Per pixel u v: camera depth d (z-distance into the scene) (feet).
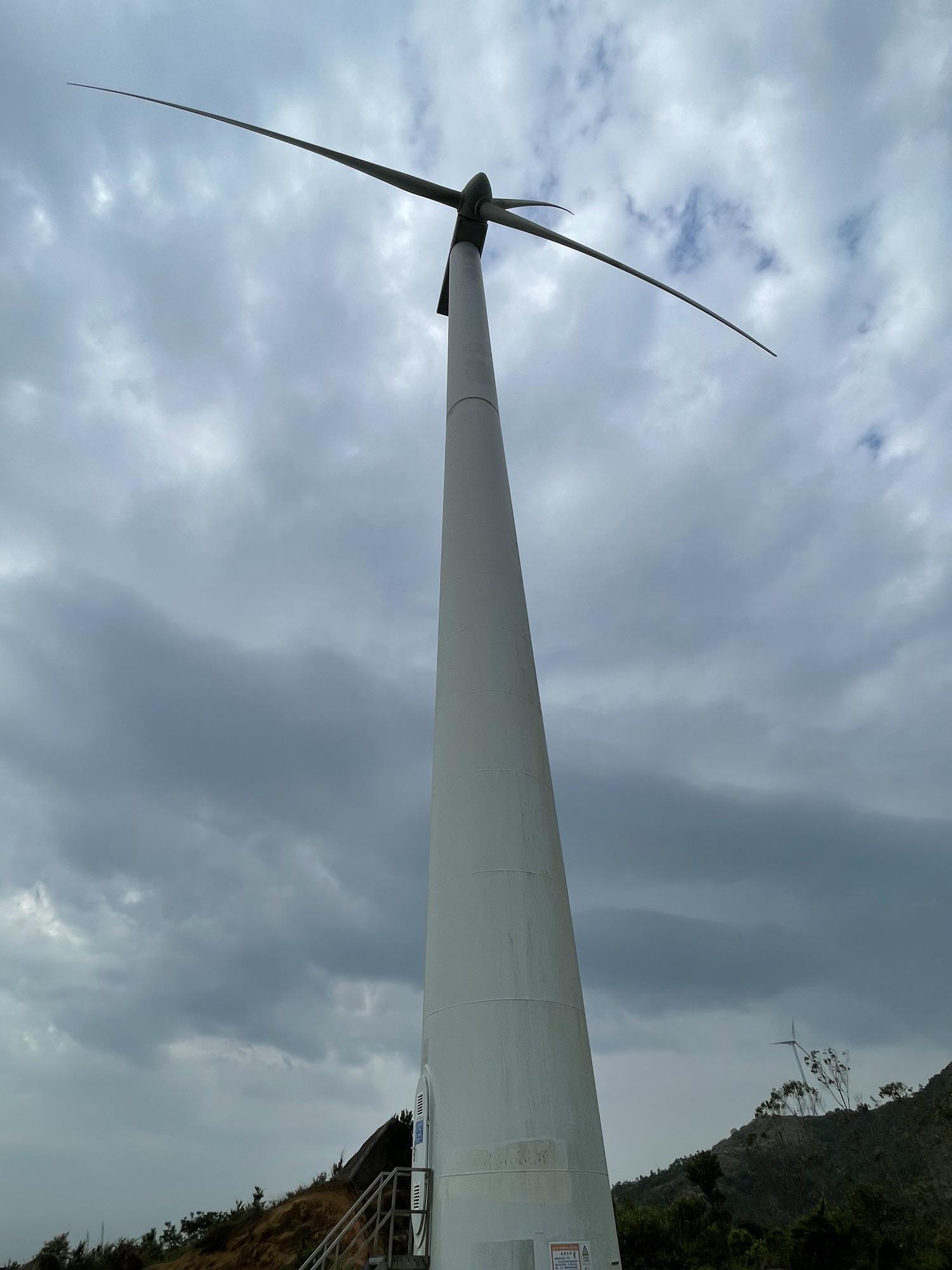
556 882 43.75
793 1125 340.18
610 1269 34.22
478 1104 36.76
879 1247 171.01
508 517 60.23
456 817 45.29
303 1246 118.01
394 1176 38.73
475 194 90.27
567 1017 39.40
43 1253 138.41
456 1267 33.81
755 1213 301.63
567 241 86.17
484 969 39.86
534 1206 34.17
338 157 89.04
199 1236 141.79
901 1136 274.57
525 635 53.88
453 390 69.56
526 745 47.93
